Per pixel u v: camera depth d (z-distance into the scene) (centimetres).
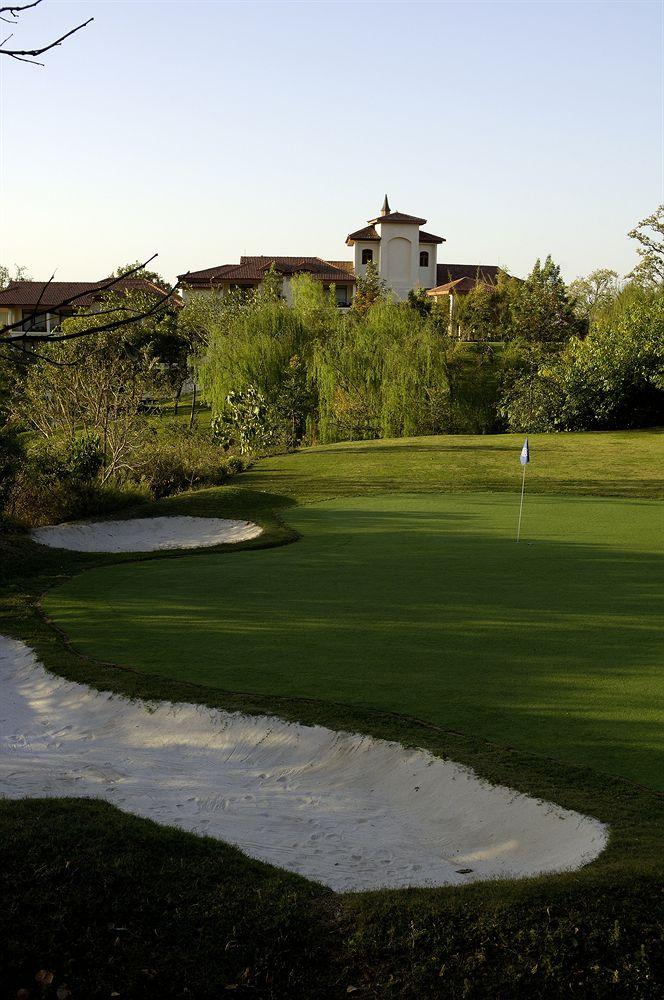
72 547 1977
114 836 560
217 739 791
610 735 710
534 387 4194
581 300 7738
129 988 454
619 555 1516
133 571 1561
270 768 742
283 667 934
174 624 1149
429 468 2944
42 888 506
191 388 6384
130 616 1211
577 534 1752
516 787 632
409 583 1328
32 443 2877
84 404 3080
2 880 509
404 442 3606
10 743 831
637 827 568
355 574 1419
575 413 4019
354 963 470
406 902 504
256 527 1988
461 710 780
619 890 495
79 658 1027
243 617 1162
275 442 3884
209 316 5278
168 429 3866
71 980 455
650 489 2486
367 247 8644
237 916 498
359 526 1941
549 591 1242
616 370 3950
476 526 1877
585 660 907
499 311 7650
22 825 568
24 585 1466
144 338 3262
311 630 1077
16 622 1207
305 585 1351
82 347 2948
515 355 4684
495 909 489
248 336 4497
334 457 3266
